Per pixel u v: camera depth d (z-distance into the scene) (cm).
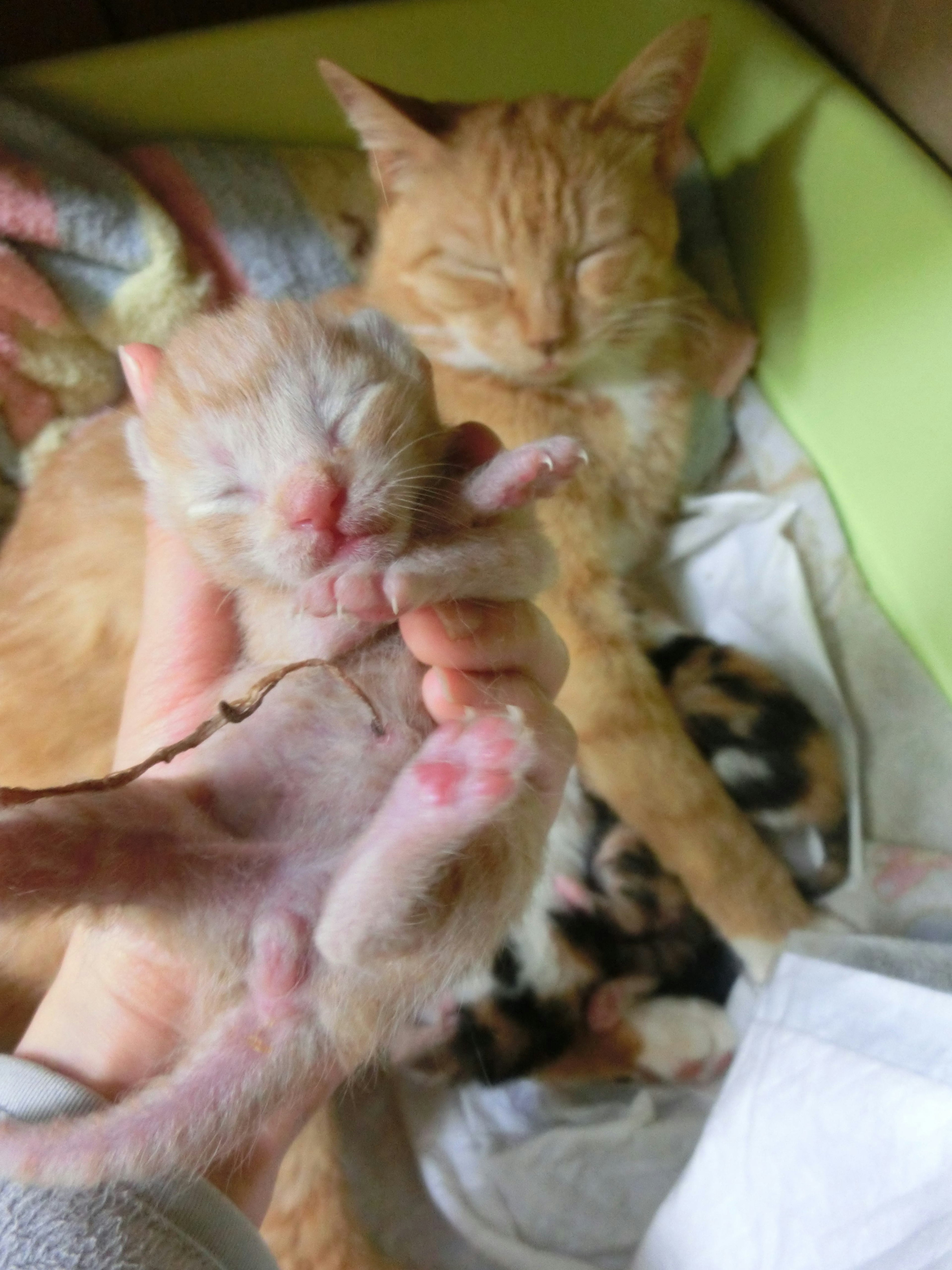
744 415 34
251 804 19
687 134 35
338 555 18
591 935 29
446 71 34
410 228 30
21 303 29
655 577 33
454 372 30
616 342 31
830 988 23
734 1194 22
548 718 19
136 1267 16
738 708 29
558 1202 26
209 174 32
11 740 25
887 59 30
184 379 19
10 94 31
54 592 26
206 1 34
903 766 29
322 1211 24
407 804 17
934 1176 19
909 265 28
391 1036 19
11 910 16
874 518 31
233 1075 17
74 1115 17
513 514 20
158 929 17
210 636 20
